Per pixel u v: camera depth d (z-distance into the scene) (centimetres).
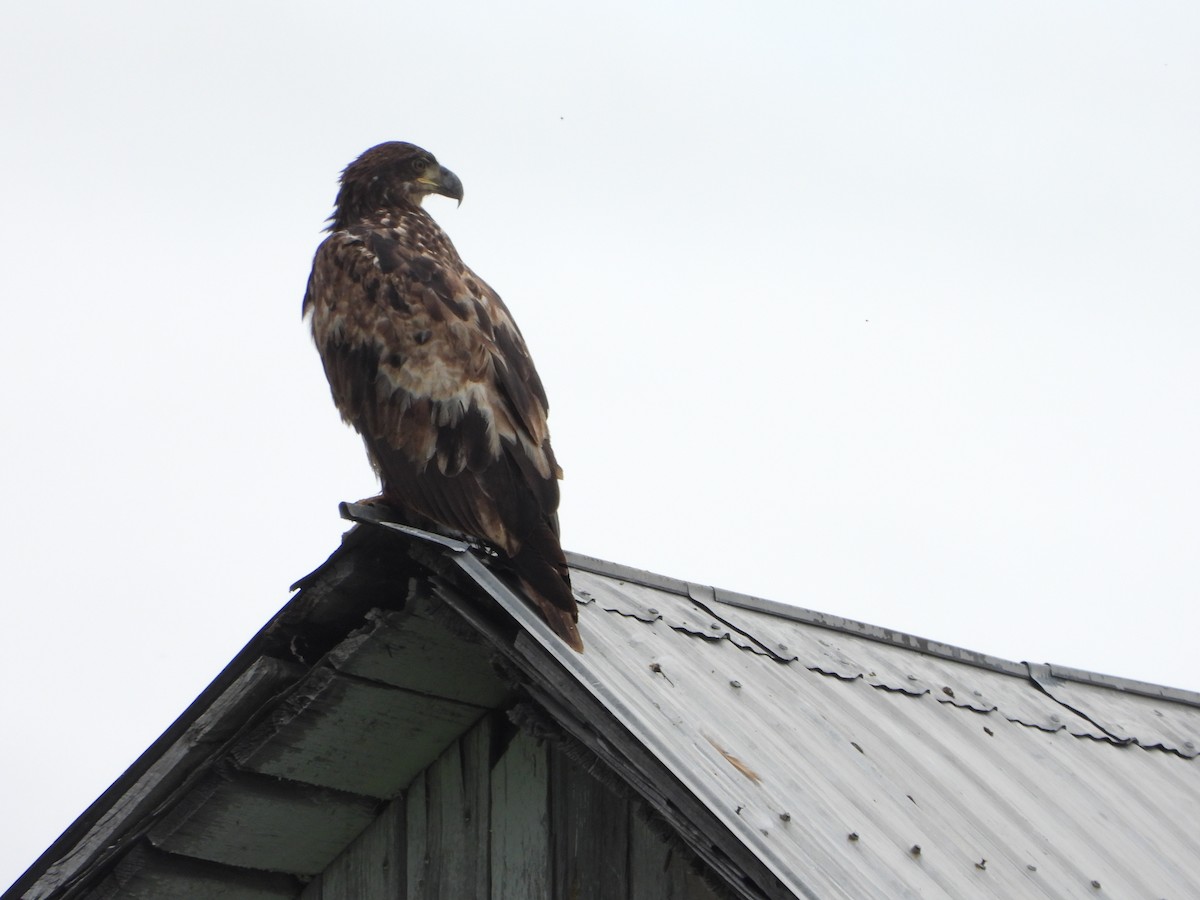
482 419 1115
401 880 1189
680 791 890
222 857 1211
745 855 854
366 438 1170
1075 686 1413
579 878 1088
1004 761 1159
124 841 1179
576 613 1027
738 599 1255
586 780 1101
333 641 1106
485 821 1147
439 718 1144
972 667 1361
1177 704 1484
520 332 1223
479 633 1011
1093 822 1111
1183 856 1110
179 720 1127
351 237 1263
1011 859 991
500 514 1078
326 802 1186
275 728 1115
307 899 1253
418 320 1172
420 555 1020
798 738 1039
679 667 1074
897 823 972
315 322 1234
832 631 1292
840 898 830
